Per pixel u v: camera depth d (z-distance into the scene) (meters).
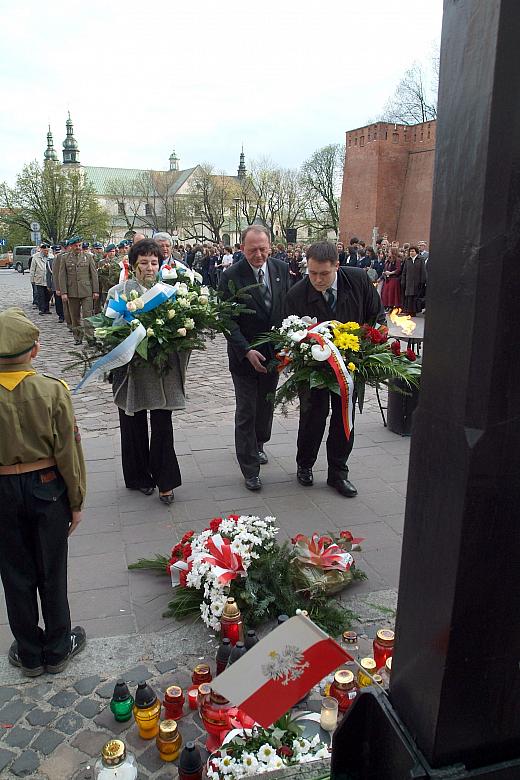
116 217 72.81
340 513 4.46
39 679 2.81
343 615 3.15
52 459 2.65
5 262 55.91
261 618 3.13
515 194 0.96
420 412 1.19
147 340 4.00
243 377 4.70
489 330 1.01
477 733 1.21
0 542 2.66
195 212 63.75
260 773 1.90
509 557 1.12
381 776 1.33
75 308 13.26
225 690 1.53
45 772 2.32
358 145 40.66
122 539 4.08
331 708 2.34
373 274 17.84
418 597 1.22
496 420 1.04
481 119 0.96
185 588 3.33
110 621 3.24
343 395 3.98
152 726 2.45
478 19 0.95
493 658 1.17
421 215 38.09
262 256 4.68
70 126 84.81
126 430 4.62
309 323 4.29
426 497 1.18
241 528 3.41
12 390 2.53
